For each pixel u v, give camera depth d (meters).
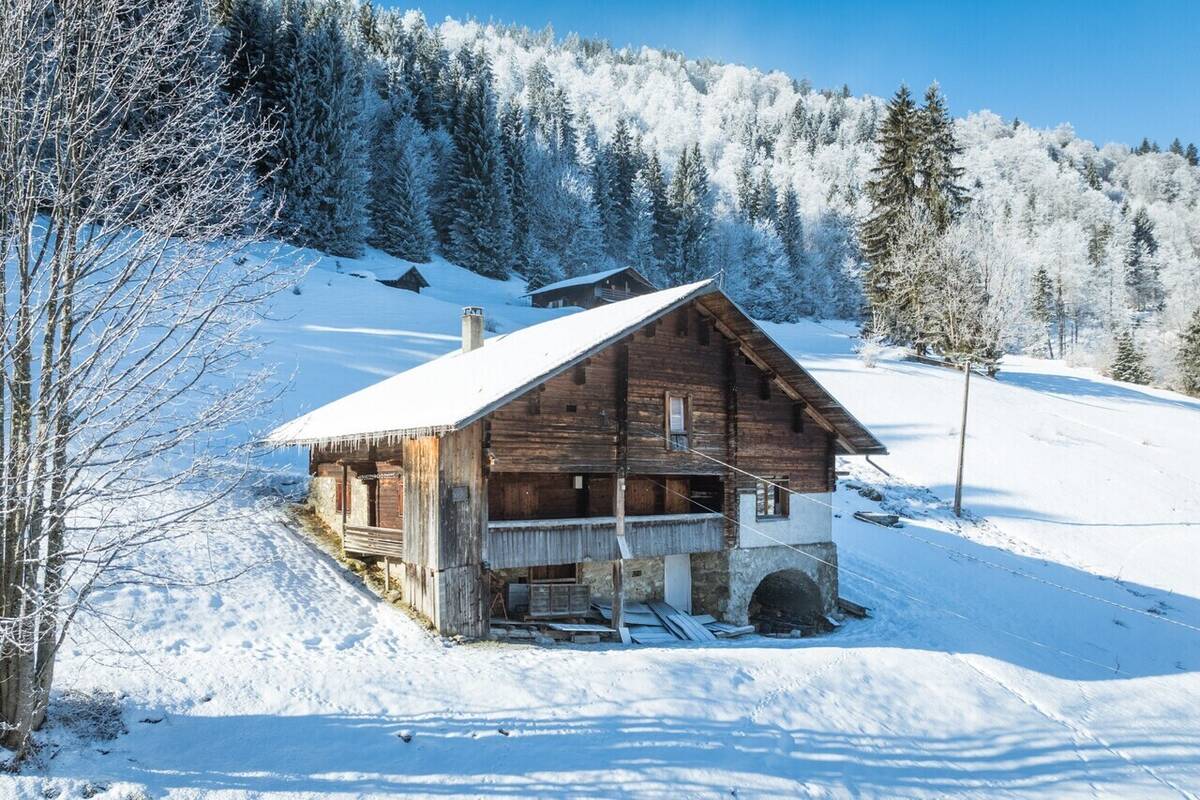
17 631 7.98
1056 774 13.84
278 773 9.62
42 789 8.25
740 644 17.81
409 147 82.88
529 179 96.06
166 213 8.91
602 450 17.56
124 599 13.92
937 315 55.91
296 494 22.30
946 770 13.20
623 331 16.41
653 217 105.06
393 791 9.70
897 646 18.56
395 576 17.62
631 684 13.70
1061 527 31.47
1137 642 22.44
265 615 14.91
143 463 8.75
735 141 183.88
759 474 20.58
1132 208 159.50
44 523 8.62
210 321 8.98
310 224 66.50
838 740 13.29
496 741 11.19
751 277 99.50
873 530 28.06
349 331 42.31
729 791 11.05
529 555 16.55
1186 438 46.94
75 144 8.62
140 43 8.80
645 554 18.17
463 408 14.28
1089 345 92.38
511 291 82.44
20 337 8.37
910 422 41.81
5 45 8.19
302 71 65.69
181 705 10.77
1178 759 15.30
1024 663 19.06
